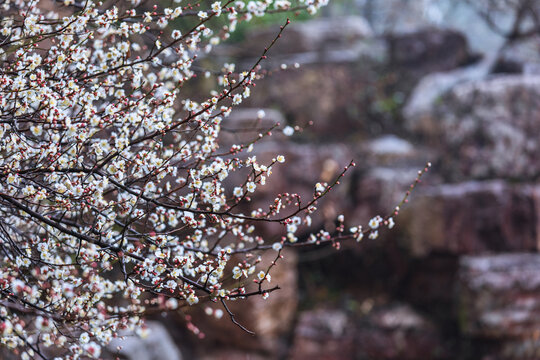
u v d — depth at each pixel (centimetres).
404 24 826
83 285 152
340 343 588
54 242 159
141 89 186
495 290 538
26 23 146
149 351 382
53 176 137
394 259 602
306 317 604
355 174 602
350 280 627
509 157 580
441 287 593
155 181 159
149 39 223
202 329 571
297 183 572
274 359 579
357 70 678
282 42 684
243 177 503
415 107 641
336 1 802
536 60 673
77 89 143
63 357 155
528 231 560
